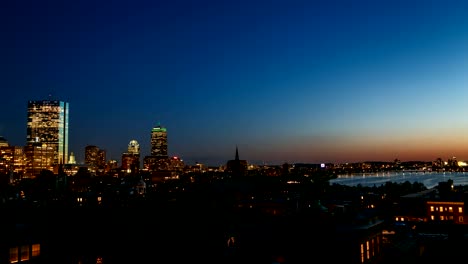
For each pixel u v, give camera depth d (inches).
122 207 4252.0
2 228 2217.0
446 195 5807.1
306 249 1956.2
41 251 2237.9
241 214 3577.8
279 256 2021.4
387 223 3255.4
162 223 2807.6
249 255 2117.4
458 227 2910.9
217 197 6727.4
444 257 2190.0
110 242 2503.7
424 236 2876.5
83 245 2454.5
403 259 2278.5
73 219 2913.4
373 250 2043.6
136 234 2571.4
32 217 2979.8
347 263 1854.1
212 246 2309.3
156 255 2394.2
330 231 1940.2
